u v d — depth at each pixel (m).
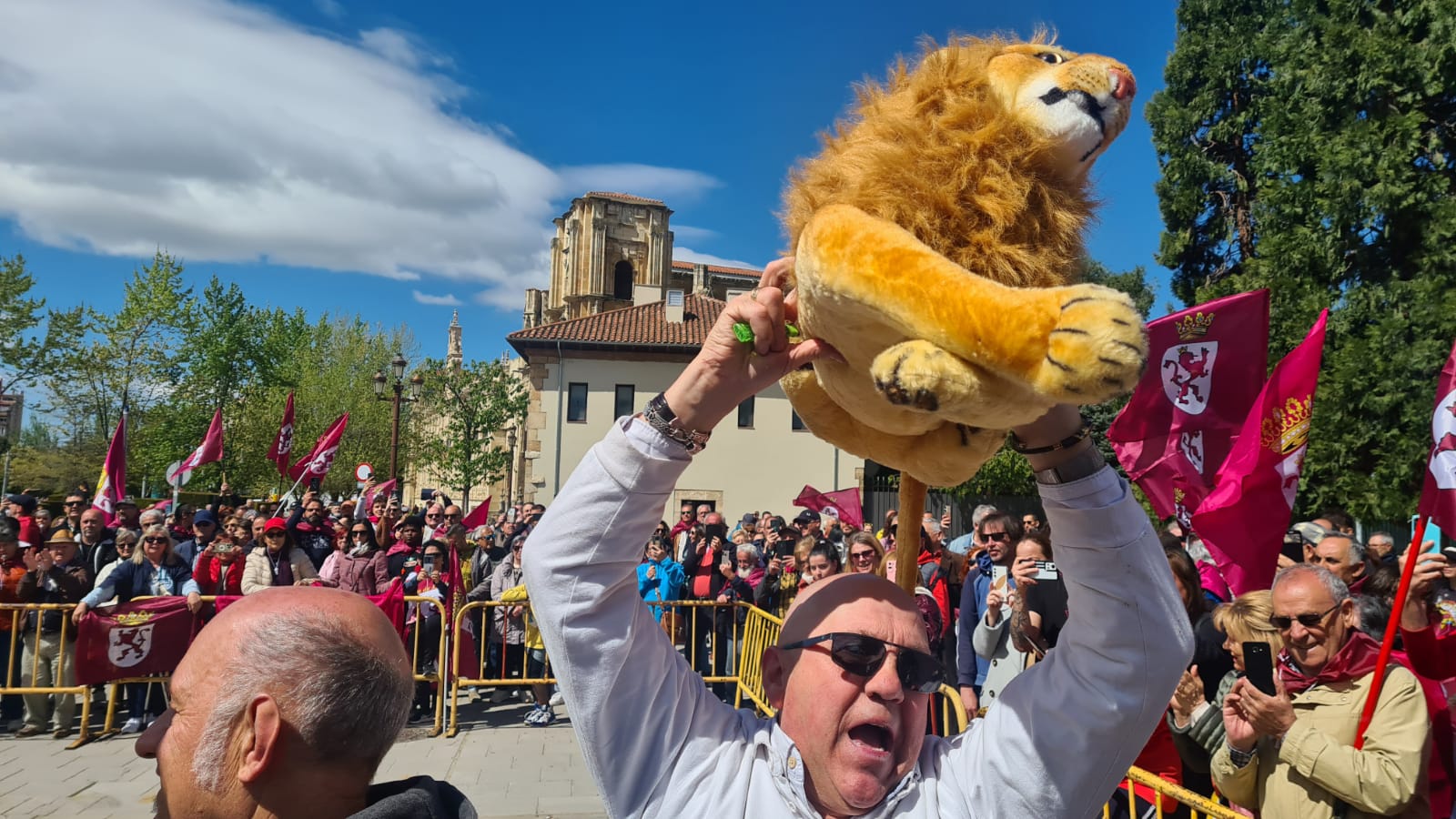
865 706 1.54
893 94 1.42
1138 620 1.37
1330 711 2.74
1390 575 4.18
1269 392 3.92
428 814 1.29
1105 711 1.39
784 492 27.70
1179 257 22.00
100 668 6.91
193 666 1.30
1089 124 1.24
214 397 34.22
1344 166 14.73
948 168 1.23
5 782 6.04
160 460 31.89
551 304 66.44
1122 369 0.93
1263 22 20.94
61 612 7.17
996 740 1.54
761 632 7.31
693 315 31.91
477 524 13.46
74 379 30.42
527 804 5.70
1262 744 2.82
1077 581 1.41
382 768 6.44
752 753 1.65
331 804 1.27
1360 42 14.81
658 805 1.57
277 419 34.09
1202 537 3.96
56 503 23.03
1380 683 2.66
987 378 1.04
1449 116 14.99
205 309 33.94
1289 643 2.86
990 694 4.71
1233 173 20.98
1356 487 13.58
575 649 1.52
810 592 1.75
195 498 31.39
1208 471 4.25
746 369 1.43
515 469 45.91
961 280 1.05
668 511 27.41
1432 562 3.25
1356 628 2.85
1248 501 3.88
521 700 8.52
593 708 1.53
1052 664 1.51
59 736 7.05
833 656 1.56
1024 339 0.99
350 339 42.16
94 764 6.41
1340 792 2.51
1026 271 1.20
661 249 61.66
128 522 10.87
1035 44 1.41
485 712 8.11
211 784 1.23
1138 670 1.37
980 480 19.81
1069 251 1.29
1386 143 14.60
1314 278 15.61
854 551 5.93
